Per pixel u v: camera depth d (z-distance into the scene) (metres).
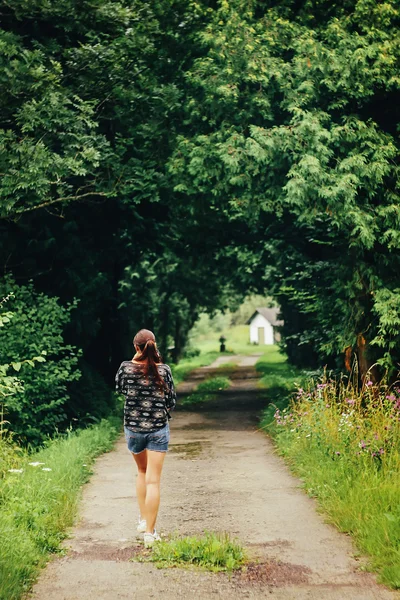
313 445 9.94
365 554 5.80
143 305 33.16
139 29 14.05
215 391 29.16
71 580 5.30
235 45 13.84
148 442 6.33
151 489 6.25
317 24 15.02
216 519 7.16
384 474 7.64
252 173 14.09
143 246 21.16
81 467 9.79
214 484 9.12
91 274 16.30
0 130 11.98
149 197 16.30
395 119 14.91
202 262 23.97
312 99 13.86
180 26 15.29
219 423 17.33
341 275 14.81
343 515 6.75
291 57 14.89
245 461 10.95
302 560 5.72
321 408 10.66
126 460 11.32
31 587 5.14
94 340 21.53
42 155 11.86
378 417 9.27
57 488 7.76
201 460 11.31
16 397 12.02
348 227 14.05
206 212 17.73
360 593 4.96
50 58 12.77
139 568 5.57
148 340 6.45
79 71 13.77
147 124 15.14
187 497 8.34
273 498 8.06
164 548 5.88
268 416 16.23
